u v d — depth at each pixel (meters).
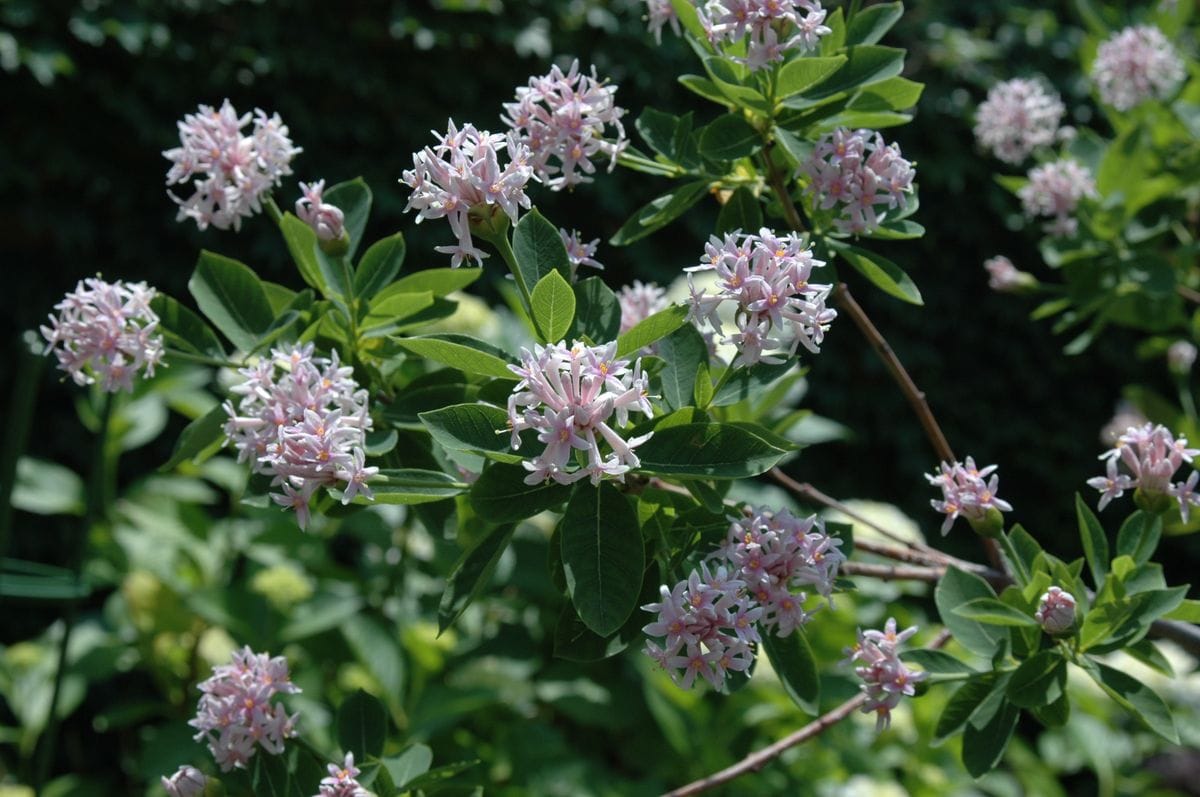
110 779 4.67
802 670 1.34
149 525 3.79
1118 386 5.77
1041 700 1.40
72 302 1.59
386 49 4.95
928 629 3.80
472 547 1.37
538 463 1.15
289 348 1.47
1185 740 4.23
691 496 1.50
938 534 5.66
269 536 3.52
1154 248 2.63
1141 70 2.65
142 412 4.02
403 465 1.62
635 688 3.63
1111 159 2.51
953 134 5.43
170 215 4.80
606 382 1.16
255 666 1.54
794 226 1.64
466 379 1.63
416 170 1.31
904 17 5.66
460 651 3.54
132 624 3.85
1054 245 2.56
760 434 1.28
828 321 1.26
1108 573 1.53
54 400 4.78
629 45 5.08
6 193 4.63
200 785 1.54
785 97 1.54
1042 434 5.74
